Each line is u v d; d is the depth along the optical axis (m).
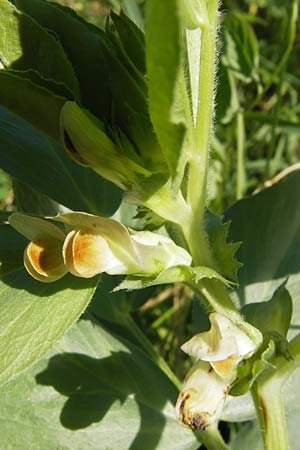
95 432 0.21
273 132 0.33
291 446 0.22
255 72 0.33
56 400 0.21
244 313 0.18
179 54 0.13
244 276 0.24
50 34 0.17
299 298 0.23
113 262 0.16
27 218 0.17
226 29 0.33
